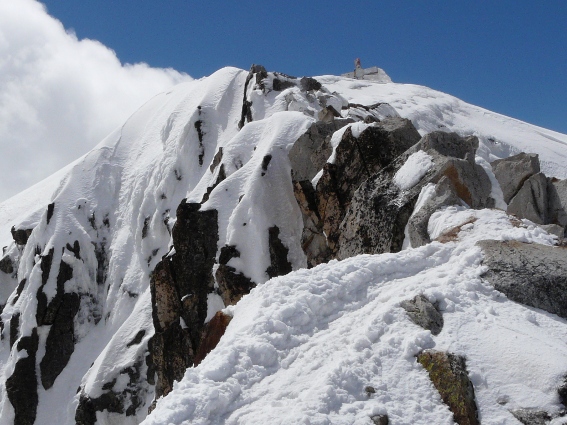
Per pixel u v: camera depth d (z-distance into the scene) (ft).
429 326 19.02
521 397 16.35
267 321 20.22
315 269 23.49
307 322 20.65
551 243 23.53
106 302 73.05
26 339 68.13
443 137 33.58
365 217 32.37
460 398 16.38
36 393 65.62
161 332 47.47
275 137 50.67
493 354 17.67
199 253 46.70
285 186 47.78
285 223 46.19
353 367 17.56
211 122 81.61
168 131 86.58
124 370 55.83
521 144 121.80
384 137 38.65
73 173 85.81
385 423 15.85
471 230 25.08
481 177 32.07
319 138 48.08
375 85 149.89
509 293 20.45
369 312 20.56
